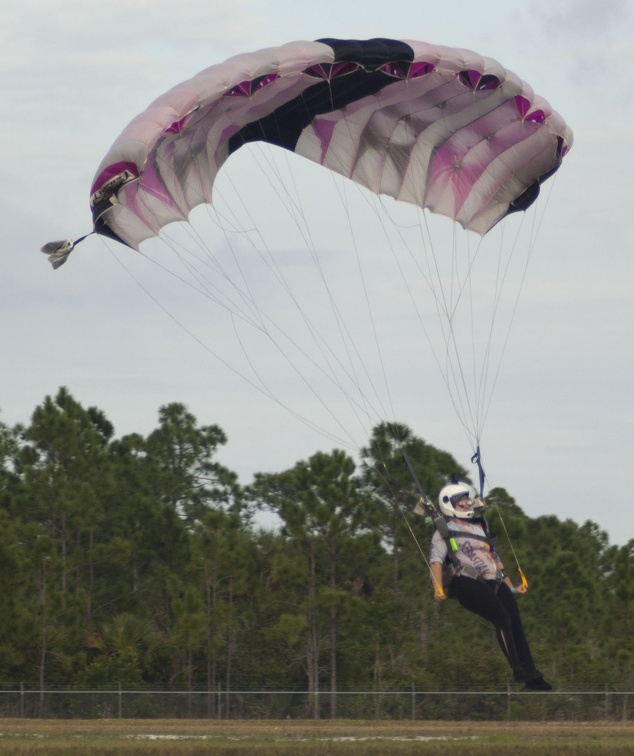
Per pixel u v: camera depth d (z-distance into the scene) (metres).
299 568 138.12
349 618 136.00
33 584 139.38
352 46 67.31
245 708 122.44
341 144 75.62
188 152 71.69
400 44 68.06
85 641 139.88
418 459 150.62
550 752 72.19
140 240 69.25
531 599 152.38
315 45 67.12
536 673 55.62
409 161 74.88
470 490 59.97
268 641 146.75
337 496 139.88
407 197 75.50
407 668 143.50
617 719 121.38
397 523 149.00
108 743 77.19
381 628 144.38
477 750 73.00
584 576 166.38
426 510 59.44
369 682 144.25
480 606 56.94
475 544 58.31
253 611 145.75
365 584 152.62
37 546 139.00
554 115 72.62
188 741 82.06
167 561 161.50
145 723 107.50
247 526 182.25
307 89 72.00
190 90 65.19
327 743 80.38
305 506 141.00
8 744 72.94
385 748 73.81
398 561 149.25
